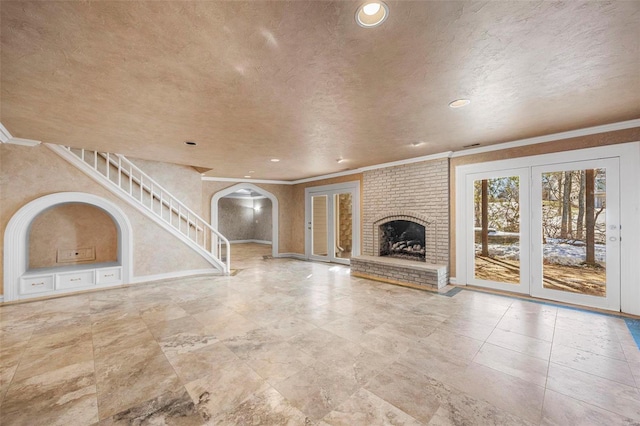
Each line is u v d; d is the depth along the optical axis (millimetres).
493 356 2465
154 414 1760
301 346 2662
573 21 1534
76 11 1438
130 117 3027
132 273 5102
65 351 2572
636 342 2703
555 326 3094
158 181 5805
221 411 1784
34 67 1995
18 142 4004
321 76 2158
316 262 7676
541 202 4027
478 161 4605
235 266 7047
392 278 5266
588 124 3377
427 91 2432
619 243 3434
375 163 5785
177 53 1835
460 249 4840
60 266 4918
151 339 2824
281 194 8617
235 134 3680
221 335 2916
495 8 1434
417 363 2357
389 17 1497
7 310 3695
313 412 1770
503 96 2541
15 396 1930
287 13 1470
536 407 1811
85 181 4602
